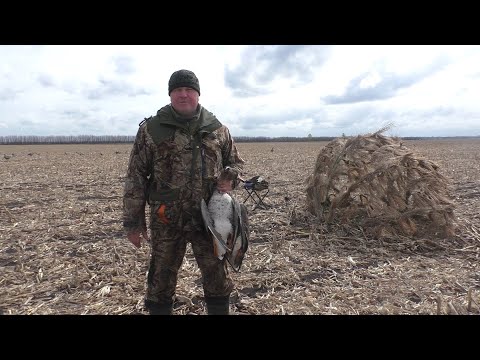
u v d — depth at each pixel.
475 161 23.36
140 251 5.89
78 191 12.81
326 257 5.76
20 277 4.99
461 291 4.54
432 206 6.62
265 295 4.43
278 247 6.16
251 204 9.81
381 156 7.08
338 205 7.21
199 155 2.98
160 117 2.96
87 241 6.67
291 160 27.08
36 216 8.65
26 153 41.59
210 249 3.12
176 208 2.96
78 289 4.62
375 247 6.25
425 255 5.95
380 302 4.27
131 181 3.01
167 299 3.21
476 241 6.43
